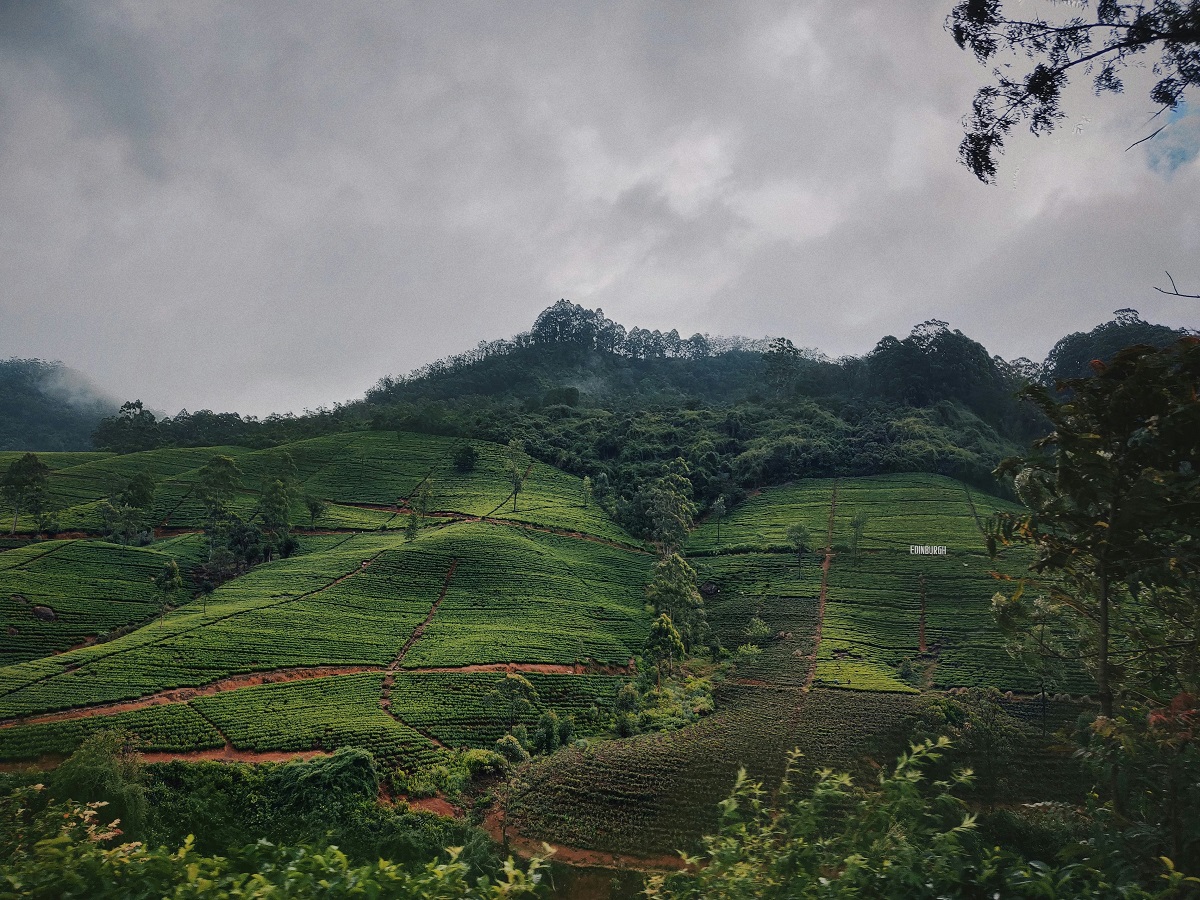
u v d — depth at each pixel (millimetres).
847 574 96125
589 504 130000
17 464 97312
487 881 6074
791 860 6445
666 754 44906
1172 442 10055
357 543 105625
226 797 42812
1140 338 134500
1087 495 10898
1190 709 8453
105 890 5891
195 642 65062
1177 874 6254
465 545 96750
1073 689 54750
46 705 51594
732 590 97750
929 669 71500
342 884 5664
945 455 130500
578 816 39500
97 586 78812
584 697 66812
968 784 7129
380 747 51062
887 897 6047
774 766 36844
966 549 98500
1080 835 9438
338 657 67375
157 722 49938
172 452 144000
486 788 48594
